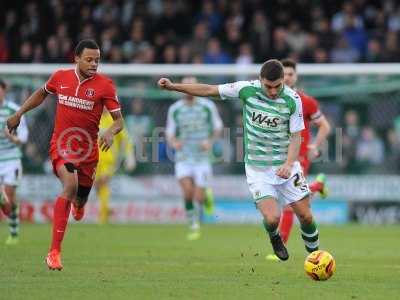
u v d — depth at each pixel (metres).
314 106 35.09
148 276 28.34
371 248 39.84
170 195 57.03
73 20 66.38
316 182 37.69
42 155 57.53
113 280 27.22
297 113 28.52
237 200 56.69
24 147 57.38
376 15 66.00
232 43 63.78
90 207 56.94
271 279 27.78
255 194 29.02
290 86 34.50
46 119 57.72
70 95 29.69
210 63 62.56
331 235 47.59
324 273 27.38
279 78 27.73
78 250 37.34
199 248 39.16
